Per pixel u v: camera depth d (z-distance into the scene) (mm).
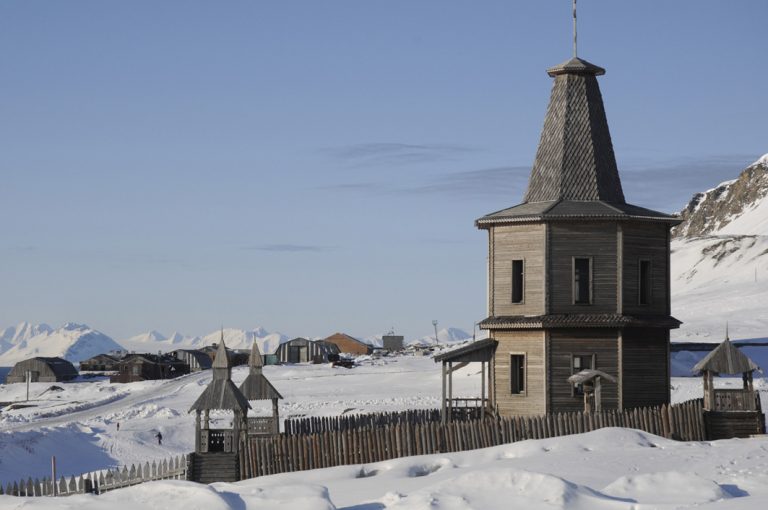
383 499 27672
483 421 45219
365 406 86312
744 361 47938
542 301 53562
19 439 72938
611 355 53344
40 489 43281
